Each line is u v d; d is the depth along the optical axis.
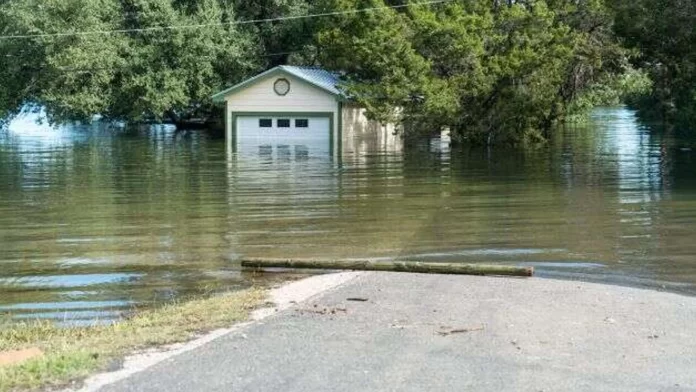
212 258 12.07
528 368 5.89
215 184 21.25
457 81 32.94
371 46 33.91
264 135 39.16
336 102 37.97
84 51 39.69
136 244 13.27
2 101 41.78
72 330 7.73
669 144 34.47
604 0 32.34
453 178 22.14
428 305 8.17
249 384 5.44
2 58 41.00
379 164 26.25
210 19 42.72
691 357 6.29
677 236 13.38
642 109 56.75
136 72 41.88
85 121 45.75
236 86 38.91
